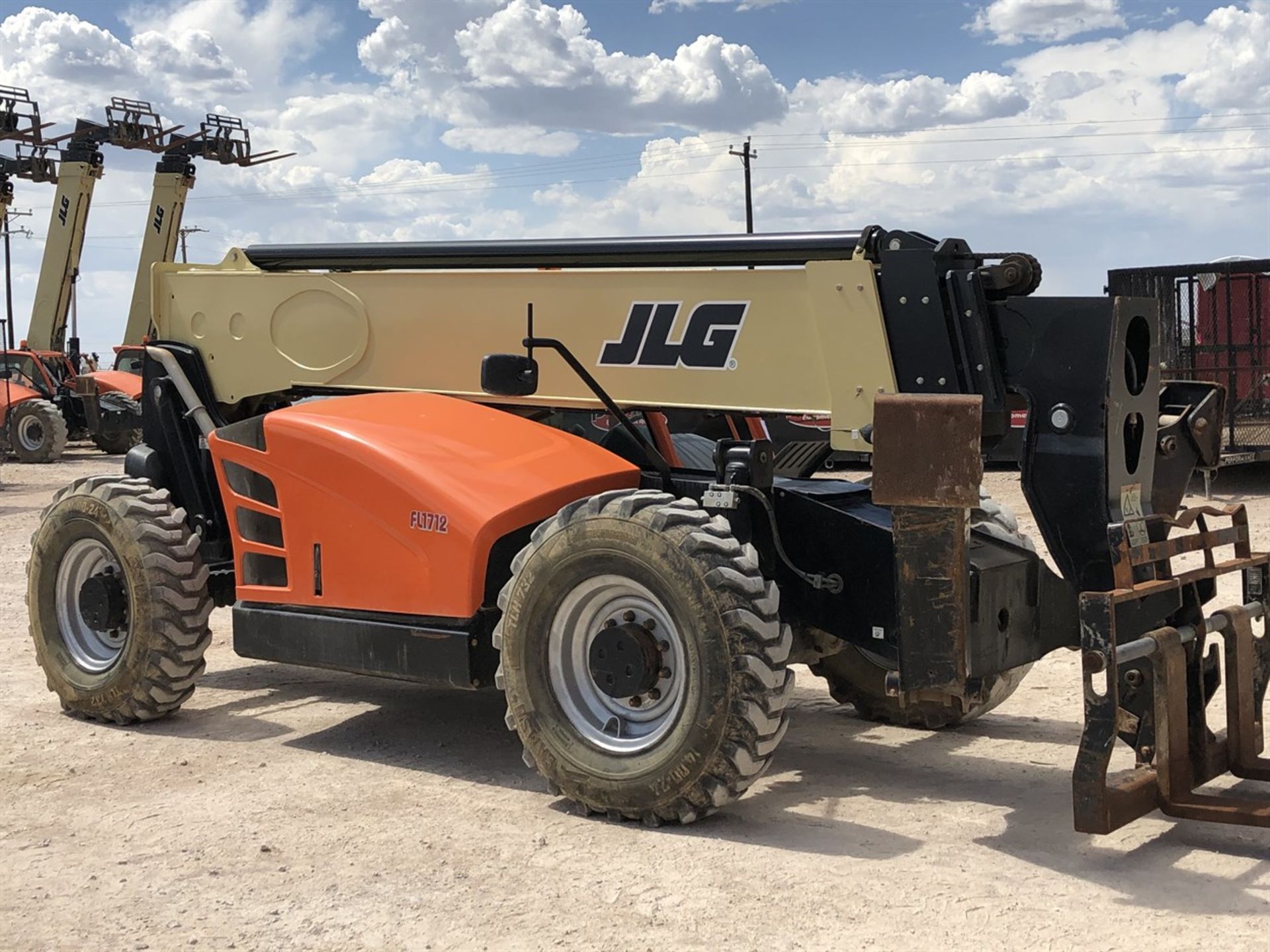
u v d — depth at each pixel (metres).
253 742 5.86
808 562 4.94
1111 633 4.00
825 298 4.87
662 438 5.75
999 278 4.56
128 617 6.16
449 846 4.45
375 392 6.11
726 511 4.81
